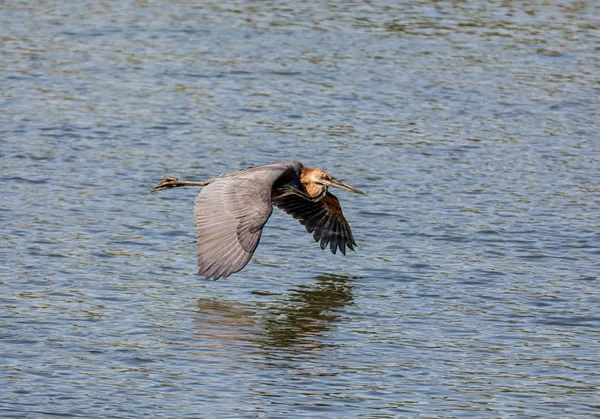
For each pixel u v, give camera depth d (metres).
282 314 15.10
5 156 21.53
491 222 19.19
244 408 12.02
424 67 28.34
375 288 16.30
